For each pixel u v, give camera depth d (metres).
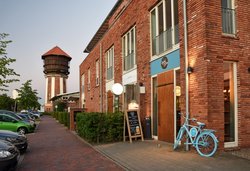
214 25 9.65
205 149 9.14
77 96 42.97
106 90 22.80
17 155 8.12
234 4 10.37
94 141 13.40
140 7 15.14
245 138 10.09
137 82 15.50
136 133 13.30
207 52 9.46
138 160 8.84
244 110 10.13
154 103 13.77
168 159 8.71
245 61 10.23
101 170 7.98
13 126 19.97
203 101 9.52
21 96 56.75
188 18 10.40
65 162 9.20
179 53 11.33
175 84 11.73
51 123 36.62
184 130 10.12
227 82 9.99
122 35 18.38
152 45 14.03
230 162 8.02
